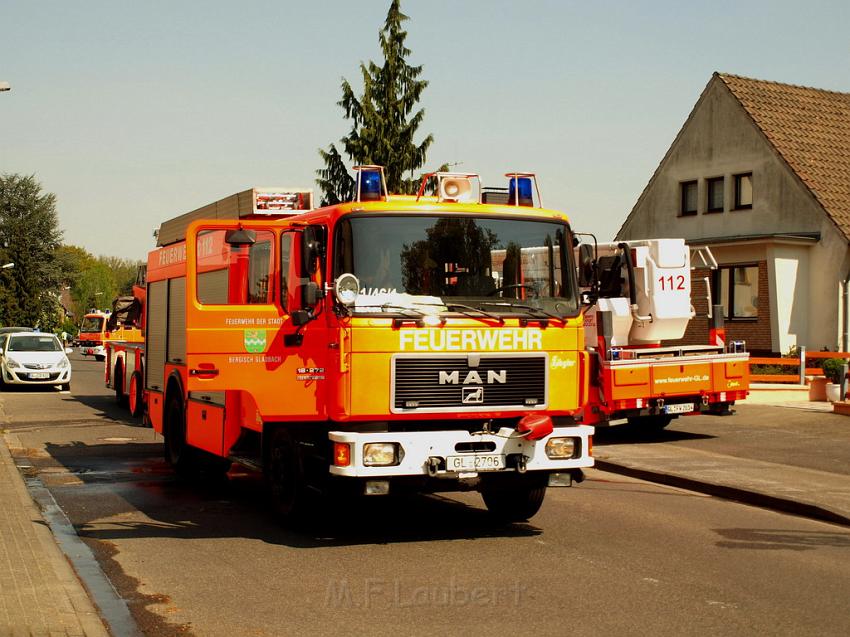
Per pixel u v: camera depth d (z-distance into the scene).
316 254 8.58
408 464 8.43
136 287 19.14
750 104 33.00
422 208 8.86
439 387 8.60
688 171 34.81
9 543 8.34
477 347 8.73
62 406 24.39
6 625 5.94
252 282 9.42
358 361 8.42
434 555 8.44
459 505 10.98
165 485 12.34
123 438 17.45
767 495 11.27
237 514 10.39
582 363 9.23
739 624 6.41
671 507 11.03
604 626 6.35
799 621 6.49
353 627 6.32
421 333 8.57
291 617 6.55
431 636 6.13
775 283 30.17
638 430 17.94
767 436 16.88
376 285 8.59
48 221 89.25
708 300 17.73
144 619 6.51
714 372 16.62
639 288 17.17
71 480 12.74
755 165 32.44
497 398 8.79
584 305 9.40
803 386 24.41
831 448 15.45
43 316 87.50
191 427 11.80
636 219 36.88
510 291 8.99
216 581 7.54
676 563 8.17
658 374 16.09
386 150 37.31
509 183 9.49
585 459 9.03
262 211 11.69
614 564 8.12
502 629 6.28
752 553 8.61
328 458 8.71
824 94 35.34
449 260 8.84
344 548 8.71
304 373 8.88
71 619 6.08
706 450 15.39
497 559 8.27
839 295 29.86
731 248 31.50
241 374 9.31
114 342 23.91
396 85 38.19
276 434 9.68
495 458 8.69
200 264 9.46
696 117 34.47
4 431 18.52
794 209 31.22
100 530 9.55
